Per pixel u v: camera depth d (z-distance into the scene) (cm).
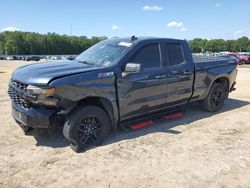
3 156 459
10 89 521
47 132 558
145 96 551
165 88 583
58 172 411
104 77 488
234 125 627
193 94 652
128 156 462
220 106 739
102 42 623
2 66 3212
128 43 552
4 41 13038
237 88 1144
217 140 537
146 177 399
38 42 13438
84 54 605
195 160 452
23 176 400
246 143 525
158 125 617
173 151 484
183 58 625
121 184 381
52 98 442
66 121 469
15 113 496
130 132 570
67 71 471
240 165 438
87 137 486
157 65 570
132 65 493
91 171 414
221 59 729
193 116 691
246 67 2755
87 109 476
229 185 382
